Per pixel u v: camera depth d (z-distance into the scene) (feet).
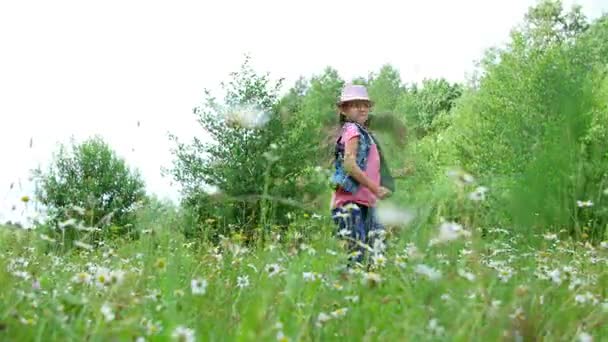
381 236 15.87
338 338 9.03
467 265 12.12
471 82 86.17
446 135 79.51
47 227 15.56
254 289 11.73
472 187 10.67
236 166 52.60
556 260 15.38
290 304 9.71
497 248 14.11
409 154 17.17
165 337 8.28
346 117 18.80
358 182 17.15
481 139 67.92
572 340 8.91
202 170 75.25
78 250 18.54
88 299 9.39
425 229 11.81
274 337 8.04
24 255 14.97
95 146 83.61
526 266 13.08
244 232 20.21
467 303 8.86
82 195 70.33
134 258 16.81
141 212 18.90
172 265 11.34
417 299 9.29
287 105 84.23
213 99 80.38
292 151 68.95
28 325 8.50
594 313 9.97
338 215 16.78
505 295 9.57
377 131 18.21
